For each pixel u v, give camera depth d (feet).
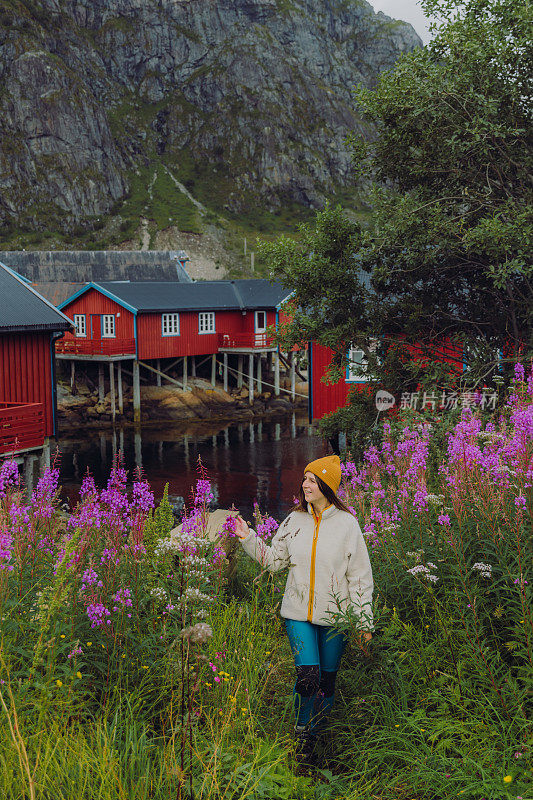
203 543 13.73
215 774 8.07
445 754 9.66
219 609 14.14
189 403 125.08
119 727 9.37
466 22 40.65
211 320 132.57
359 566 11.19
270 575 16.07
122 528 14.17
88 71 579.48
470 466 13.89
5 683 8.79
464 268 45.83
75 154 444.96
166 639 11.37
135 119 576.20
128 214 452.35
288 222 511.40
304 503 11.60
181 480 75.97
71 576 11.01
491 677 10.12
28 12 541.75
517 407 18.01
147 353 119.85
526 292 44.45
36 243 392.68
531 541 11.73
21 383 64.54
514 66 39.17
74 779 7.59
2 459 49.47
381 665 11.16
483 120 38.42
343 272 46.19
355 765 9.90
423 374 44.68
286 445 97.45
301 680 10.44
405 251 42.78
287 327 49.16
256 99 588.09
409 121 41.14
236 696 10.50
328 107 633.61
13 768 7.53
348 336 46.96
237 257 438.81
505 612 11.12
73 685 9.52
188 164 552.00
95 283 119.55
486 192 41.47
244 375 136.26
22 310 64.75
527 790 8.31
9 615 10.30
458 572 11.56
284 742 10.02
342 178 593.83
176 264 219.82
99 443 99.25
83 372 126.31
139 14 628.69
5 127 421.18
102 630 10.89
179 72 618.85
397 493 15.74
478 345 43.80
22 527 13.16
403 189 45.91
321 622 10.83
